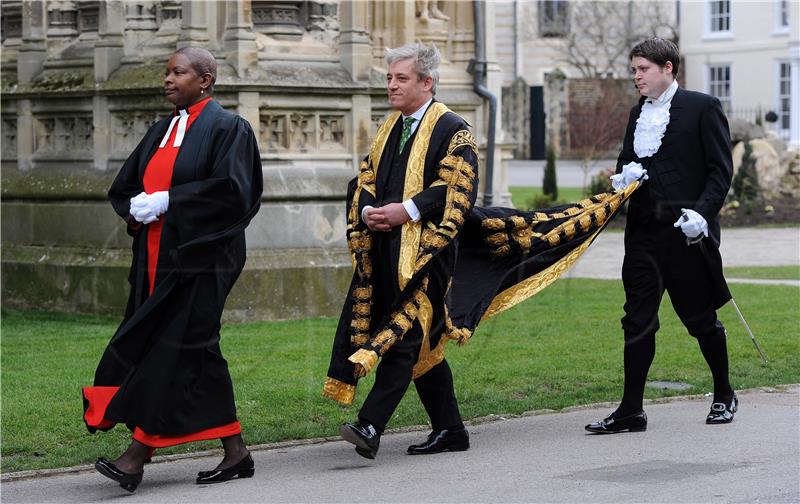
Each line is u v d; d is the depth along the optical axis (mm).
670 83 7664
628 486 6281
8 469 6832
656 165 7578
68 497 6309
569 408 8367
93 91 12594
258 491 6348
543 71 45625
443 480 6500
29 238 13086
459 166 6809
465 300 7133
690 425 7789
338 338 6918
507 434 7652
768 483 6297
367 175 7039
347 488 6371
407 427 7883
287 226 11945
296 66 12391
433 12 15086
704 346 7801
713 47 41625
